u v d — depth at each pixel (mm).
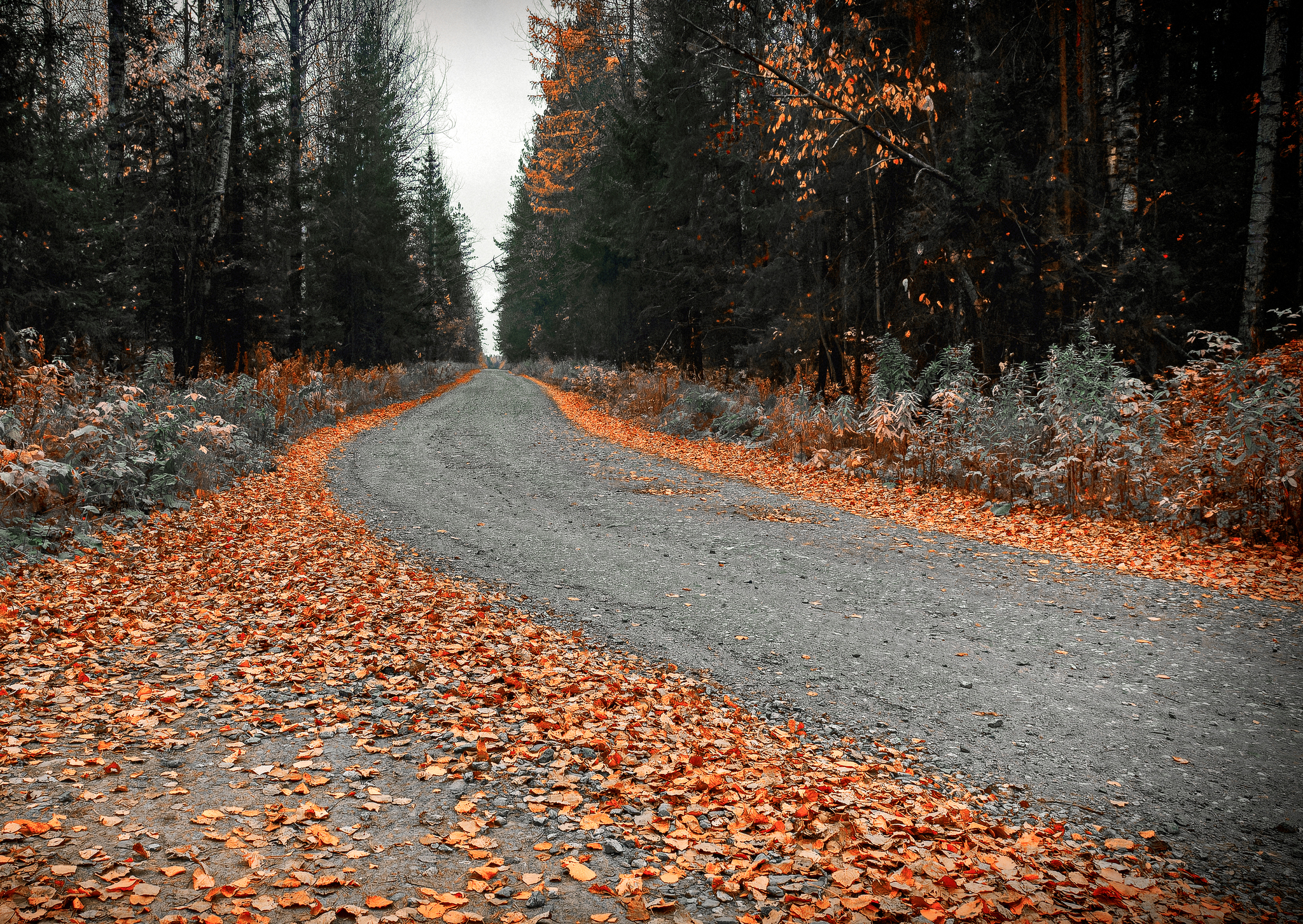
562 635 5953
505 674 4883
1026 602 6715
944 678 5180
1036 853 3084
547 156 32312
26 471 7668
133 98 21641
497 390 35688
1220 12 15617
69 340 16000
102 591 6273
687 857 2857
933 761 4078
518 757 3668
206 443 12570
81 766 3295
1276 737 4227
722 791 3479
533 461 15383
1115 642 5699
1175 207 14461
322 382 22734
